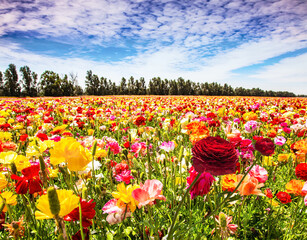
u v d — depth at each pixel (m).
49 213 0.92
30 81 79.38
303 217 2.13
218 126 4.47
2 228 1.82
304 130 4.09
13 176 1.43
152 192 1.28
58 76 70.62
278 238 1.94
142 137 4.00
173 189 2.08
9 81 75.88
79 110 7.73
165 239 1.40
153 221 1.41
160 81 95.50
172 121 4.69
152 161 2.86
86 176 2.08
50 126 4.57
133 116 6.56
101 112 8.12
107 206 1.47
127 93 92.75
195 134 2.46
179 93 93.25
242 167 2.32
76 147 1.26
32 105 11.38
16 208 2.09
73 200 0.98
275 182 2.90
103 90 89.69
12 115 9.32
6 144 2.81
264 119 5.76
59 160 1.23
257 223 2.12
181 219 1.94
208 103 12.82
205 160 0.93
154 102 13.12
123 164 2.38
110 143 2.71
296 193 1.94
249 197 2.43
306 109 8.77
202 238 1.65
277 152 4.11
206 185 1.21
